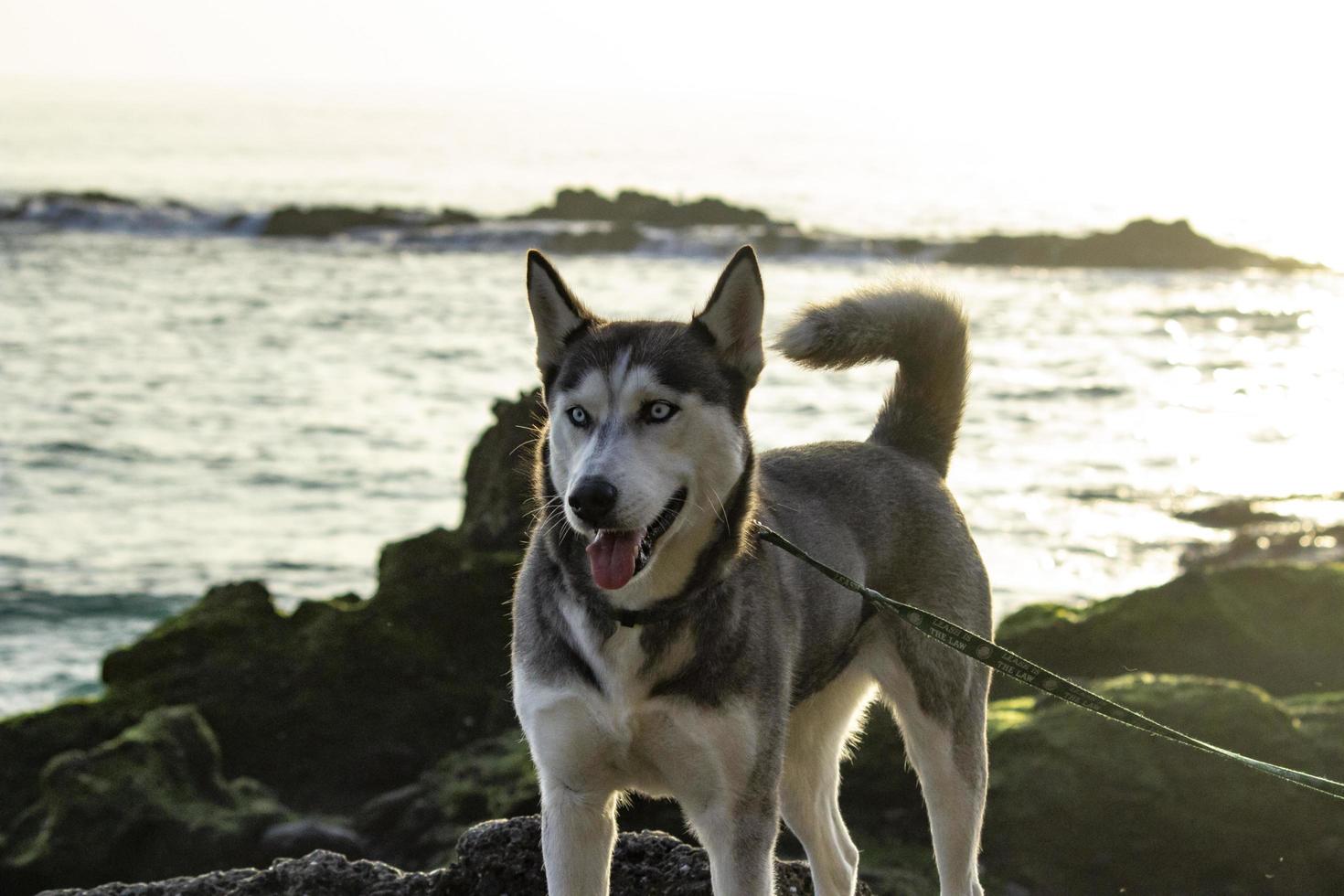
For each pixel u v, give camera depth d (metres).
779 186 103.56
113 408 25.95
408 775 10.27
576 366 4.50
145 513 19.53
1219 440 23.39
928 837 8.67
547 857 4.48
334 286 43.25
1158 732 4.26
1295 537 17.19
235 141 170.12
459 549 10.80
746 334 4.61
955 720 5.30
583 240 52.03
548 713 4.37
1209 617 10.27
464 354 31.84
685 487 4.39
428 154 150.75
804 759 5.30
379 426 24.75
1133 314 39.00
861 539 5.24
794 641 4.76
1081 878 8.35
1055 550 17.23
